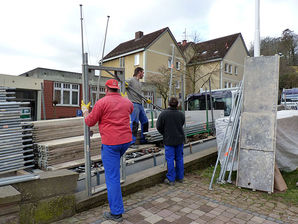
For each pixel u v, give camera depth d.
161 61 29.77
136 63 29.31
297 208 3.51
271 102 4.32
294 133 5.07
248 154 4.33
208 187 4.37
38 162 4.38
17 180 2.68
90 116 3.03
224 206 3.54
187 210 3.38
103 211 3.31
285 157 4.95
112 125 3.05
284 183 4.32
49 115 20.84
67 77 22.06
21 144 4.06
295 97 19.23
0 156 3.78
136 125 5.24
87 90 3.45
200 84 32.09
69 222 2.98
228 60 33.34
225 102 9.87
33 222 2.80
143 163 5.16
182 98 6.71
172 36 30.84
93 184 4.14
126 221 3.03
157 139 6.16
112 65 32.88
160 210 3.37
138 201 3.66
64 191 3.08
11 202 2.56
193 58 27.52
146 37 31.16
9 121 3.91
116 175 3.08
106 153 3.06
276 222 3.09
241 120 4.47
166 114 4.45
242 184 4.28
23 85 18.78
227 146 4.75
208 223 3.02
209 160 5.97
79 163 4.37
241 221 3.09
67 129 5.14
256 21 7.00
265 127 4.27
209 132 8.45
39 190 2.86
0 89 4.05
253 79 4.50
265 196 3.96
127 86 4.84
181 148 4.64
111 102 3.06
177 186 4.41
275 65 4.37
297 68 42.16
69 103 22.42
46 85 20.69
